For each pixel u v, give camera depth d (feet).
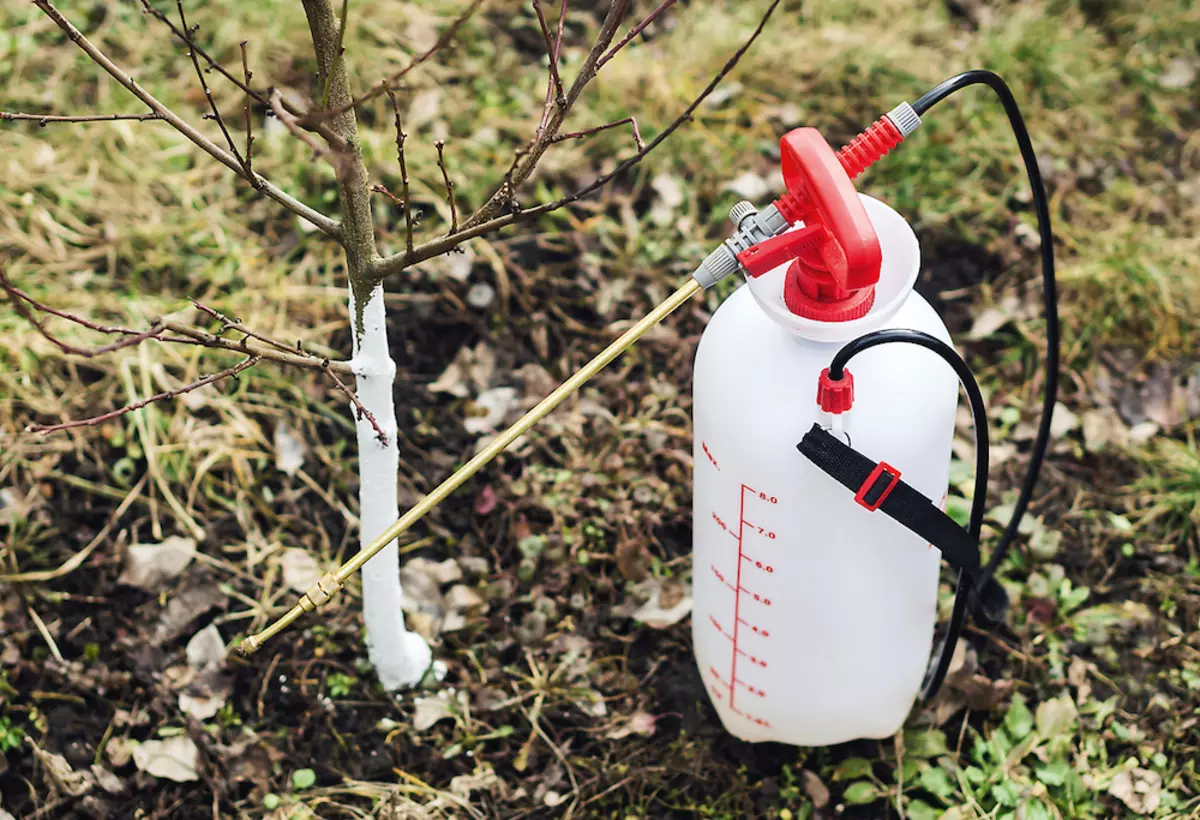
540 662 5.80
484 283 6.74
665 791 5.57
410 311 6.66
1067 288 6.75
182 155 7.05
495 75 7.45
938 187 7.09
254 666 5.76
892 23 7.77
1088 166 7.19
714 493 4.96
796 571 4.91
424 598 5.93
